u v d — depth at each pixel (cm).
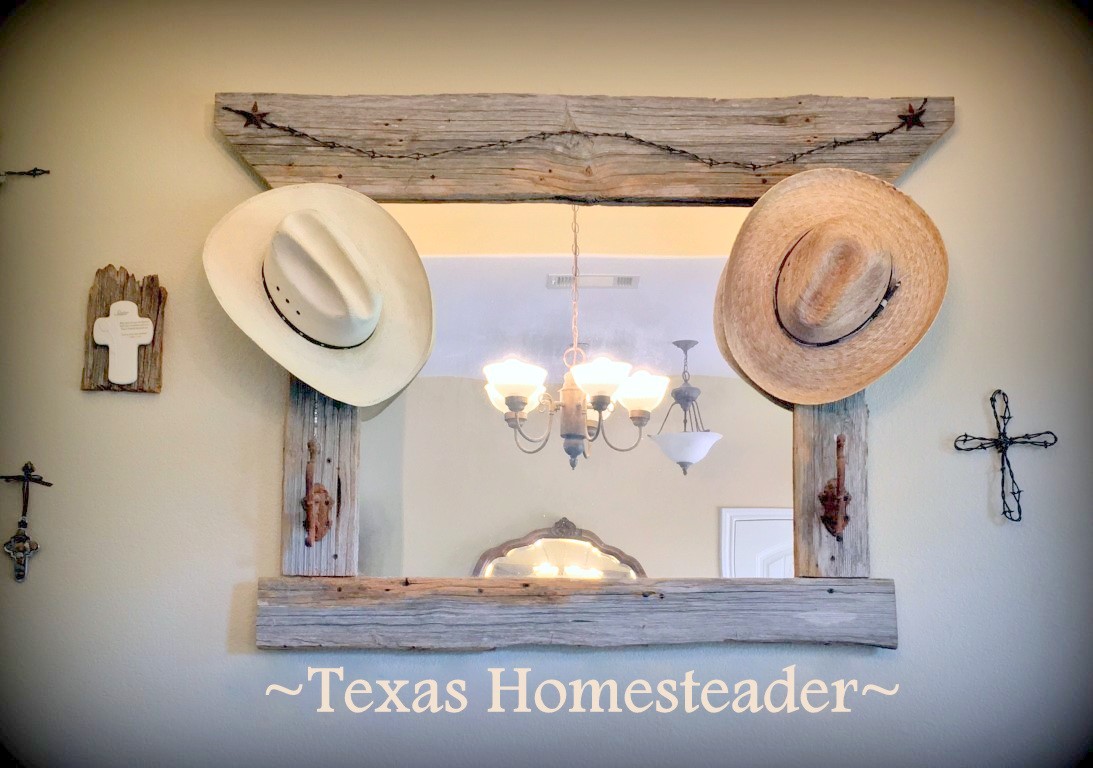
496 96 176
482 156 175
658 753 168
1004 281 180
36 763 165
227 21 181
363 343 169
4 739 165
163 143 177
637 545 174
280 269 157
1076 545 175
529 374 182
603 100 177
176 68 180
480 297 188
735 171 176
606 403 181
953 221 181
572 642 165
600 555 173
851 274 156
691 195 176
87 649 166
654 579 169
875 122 178
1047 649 172
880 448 176
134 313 172
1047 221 182
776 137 177
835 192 173
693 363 183
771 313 174
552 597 166
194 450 171
